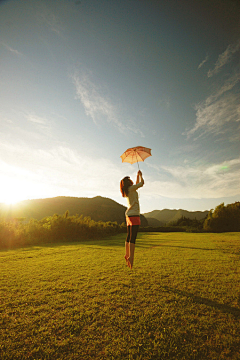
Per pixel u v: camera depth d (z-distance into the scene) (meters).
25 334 2.24
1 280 4.40
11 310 2.85
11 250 10.60
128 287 3.78
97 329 2.32
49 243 14.95
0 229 12.86
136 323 2.45
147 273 4.82
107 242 15.74
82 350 1.96
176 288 3.69
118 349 1.97
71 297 3.31
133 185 3.85
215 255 7.54
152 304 2.99
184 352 1.92
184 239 15.96
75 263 6.36
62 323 2.48
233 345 2.00
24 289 3.77
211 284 3.87
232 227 33.81
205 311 2.74
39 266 5.94
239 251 8.54
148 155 4.31
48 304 3.05
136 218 3.67
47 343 2.08
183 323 2.44
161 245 11.57
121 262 6.39
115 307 2.90
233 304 2.94
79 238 18.92
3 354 1.90
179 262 6.18
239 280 4.13
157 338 2.14
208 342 2.07
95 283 4.08
